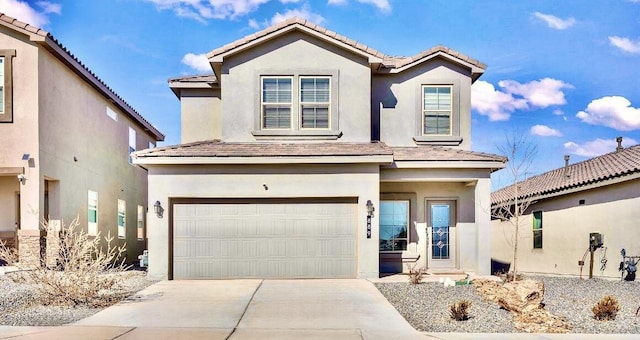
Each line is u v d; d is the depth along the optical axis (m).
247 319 9.26
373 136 16.45
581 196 17.42
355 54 15.77
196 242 13.91
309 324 8.91
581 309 10.48
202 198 13.97
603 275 16.11
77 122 17.94
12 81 14.95
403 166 14.34
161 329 8.49
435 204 15.80
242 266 13.93
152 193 13.76
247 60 15.70
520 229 21.45
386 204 15.77
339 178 13.98
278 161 13.62
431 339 8.08
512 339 8.17
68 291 10.47
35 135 14.89
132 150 24.47
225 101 15.61
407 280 13.60
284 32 15.65
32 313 9.70
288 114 15.71
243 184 13.88
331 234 14.09
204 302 10.74
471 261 15.48
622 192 15.34
